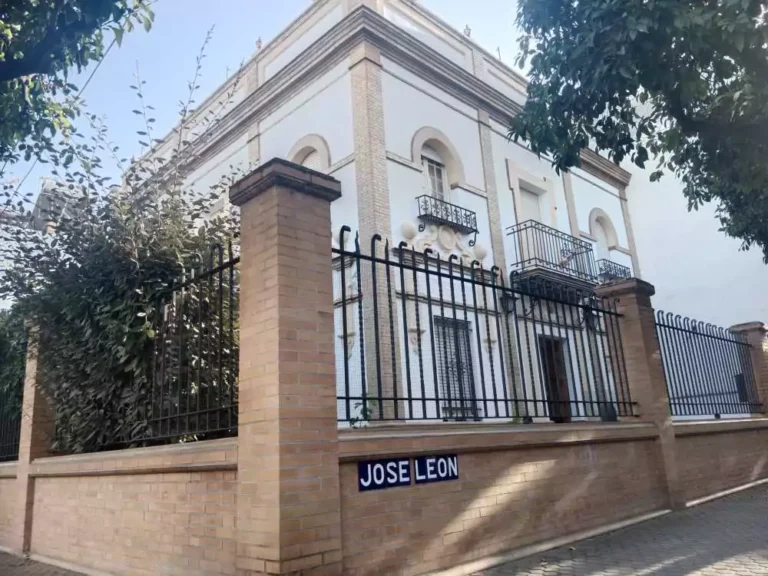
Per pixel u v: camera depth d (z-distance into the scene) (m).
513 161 15.70
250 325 4.49
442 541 4.94
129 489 5.64
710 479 8.86
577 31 6.91
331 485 4.23
